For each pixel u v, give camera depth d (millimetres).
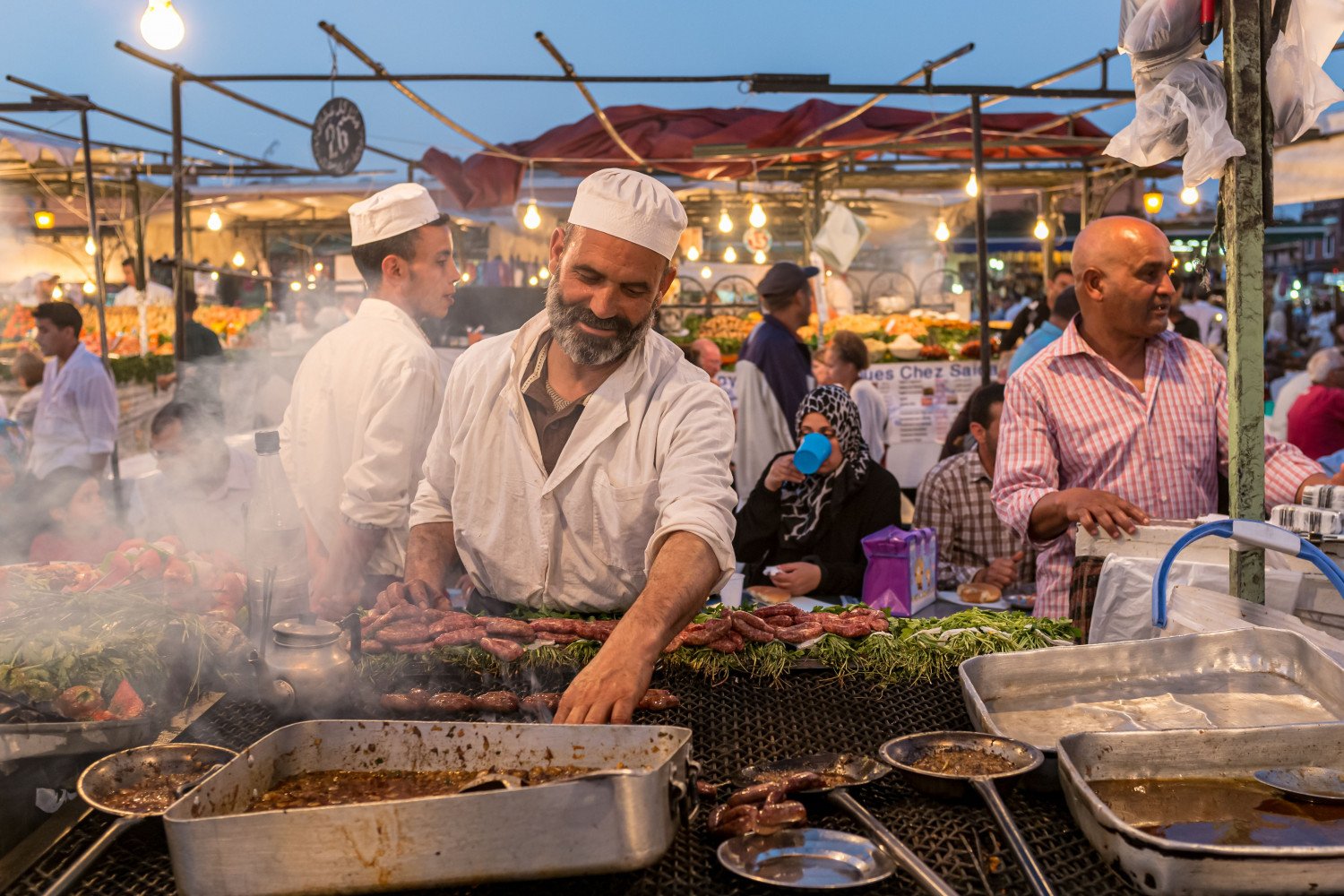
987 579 4129
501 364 2324
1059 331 6121
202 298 14156
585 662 2027
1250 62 2131
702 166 10297
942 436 8117
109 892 1282
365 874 1187
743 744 1702
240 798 1389
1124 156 2322
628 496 2197
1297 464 2816
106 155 10773
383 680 2010
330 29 6465
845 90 6699
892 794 1479
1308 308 15680
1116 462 3049
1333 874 1146
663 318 11516
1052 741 1633
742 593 3719
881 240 14914
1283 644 1837
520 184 9445
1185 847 1165
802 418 4043
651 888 1250
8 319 9172
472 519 2357
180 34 5098
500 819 1190
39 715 1607
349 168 7422
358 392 3076
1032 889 1197
